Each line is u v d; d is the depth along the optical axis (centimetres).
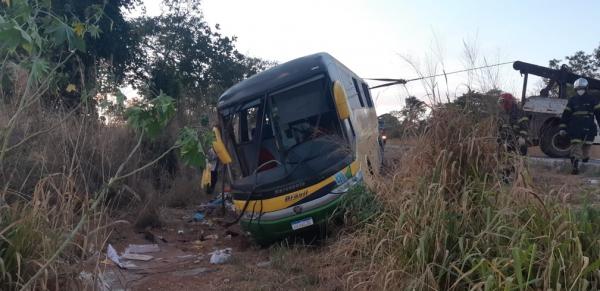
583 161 1173
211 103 1463
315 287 564
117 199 896
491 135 514
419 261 429
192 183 1258
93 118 647
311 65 830
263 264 679
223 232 939
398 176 542
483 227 445
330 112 808
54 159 561
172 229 967
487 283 360
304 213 733
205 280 635
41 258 404
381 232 515
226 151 834
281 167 782
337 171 736
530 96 1566
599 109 1164
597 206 455
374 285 471
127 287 594
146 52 2369
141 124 395
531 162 523
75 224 466
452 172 487
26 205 443
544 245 403
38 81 448
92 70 761
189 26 2547
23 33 357
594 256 387
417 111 559
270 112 823
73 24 436
